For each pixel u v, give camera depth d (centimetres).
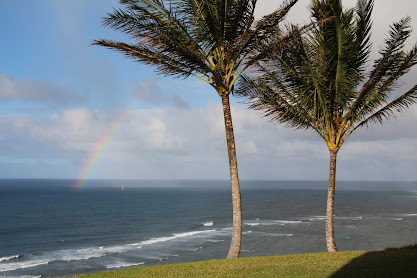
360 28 1270
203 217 8669
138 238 5694
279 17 1087
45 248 4891
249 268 905
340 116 1355
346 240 5269
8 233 6216
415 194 19862
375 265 878
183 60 1088
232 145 1152
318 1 1230
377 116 1322
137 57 1102
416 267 844
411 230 6212
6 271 3644
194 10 1024
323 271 835
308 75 1256
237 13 1083
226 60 1127
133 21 1026
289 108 1330
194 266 971
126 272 933
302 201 14150
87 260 4125
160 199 15550
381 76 1260
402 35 1227
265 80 1321
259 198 16175
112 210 10406
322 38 1220
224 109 1159
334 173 1334
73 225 7238
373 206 11481
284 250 4578
